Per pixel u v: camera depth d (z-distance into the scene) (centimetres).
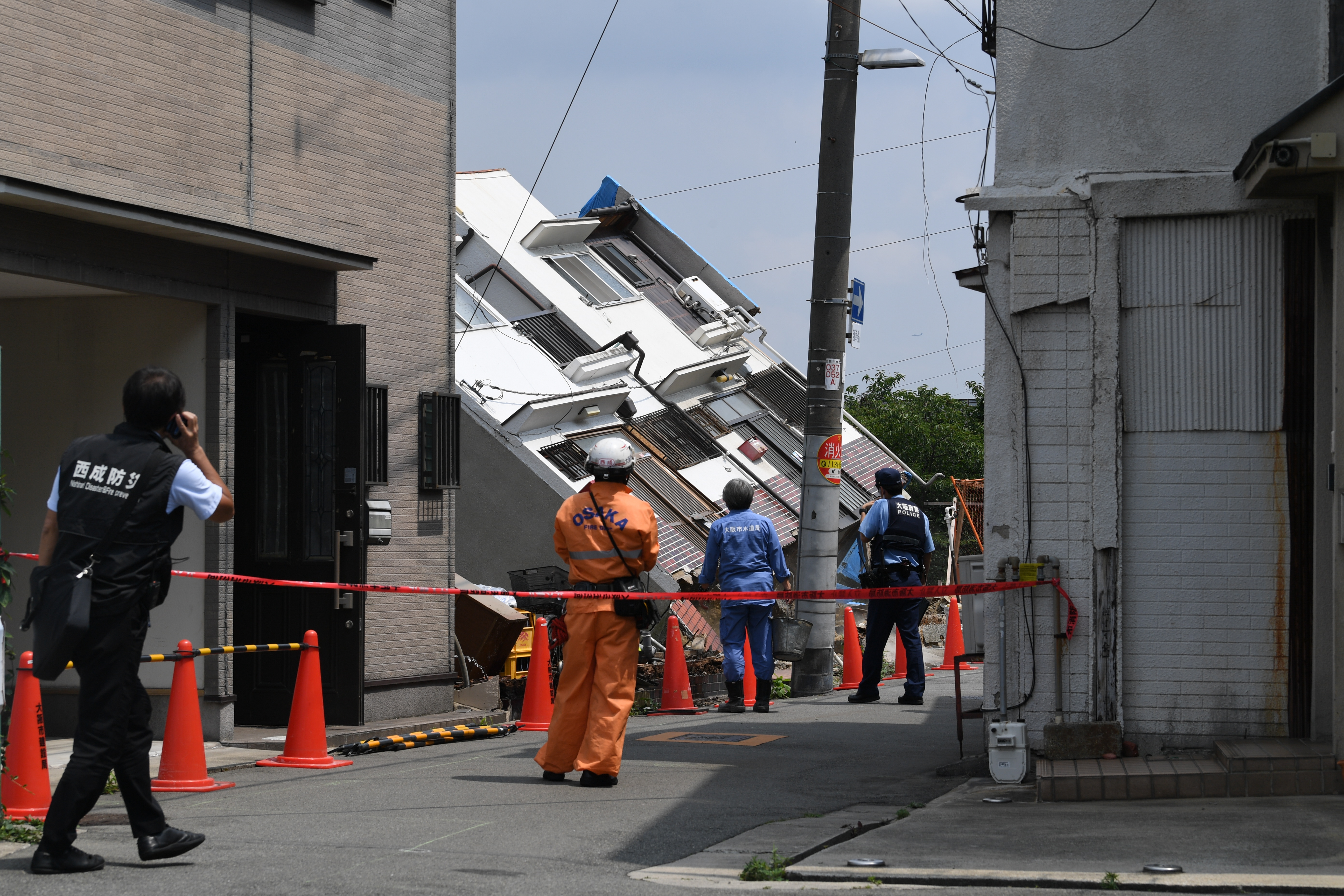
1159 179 1032
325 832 852
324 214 1408
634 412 2625
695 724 1486
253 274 1323
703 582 1633
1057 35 1057
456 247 2862
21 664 904
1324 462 1006
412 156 1526
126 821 904
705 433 2731
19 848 804
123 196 1196
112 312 1335
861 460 2941
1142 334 1045
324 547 1388
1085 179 1046
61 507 720
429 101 1553
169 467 727
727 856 785
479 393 2367
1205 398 1034
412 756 1249
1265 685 1023
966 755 1218
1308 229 1016
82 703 720
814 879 719
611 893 690
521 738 1390
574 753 1059
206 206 1277
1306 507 1018
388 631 1441
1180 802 920
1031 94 1059
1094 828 826
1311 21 1029
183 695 1036
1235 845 758
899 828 851
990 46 1150
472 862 764
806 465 1864
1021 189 1053
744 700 1620
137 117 1214
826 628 1861
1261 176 954
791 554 2656
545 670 1470
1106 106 1049
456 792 1018
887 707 1672
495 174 3161
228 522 1298
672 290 3253
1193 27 1040
